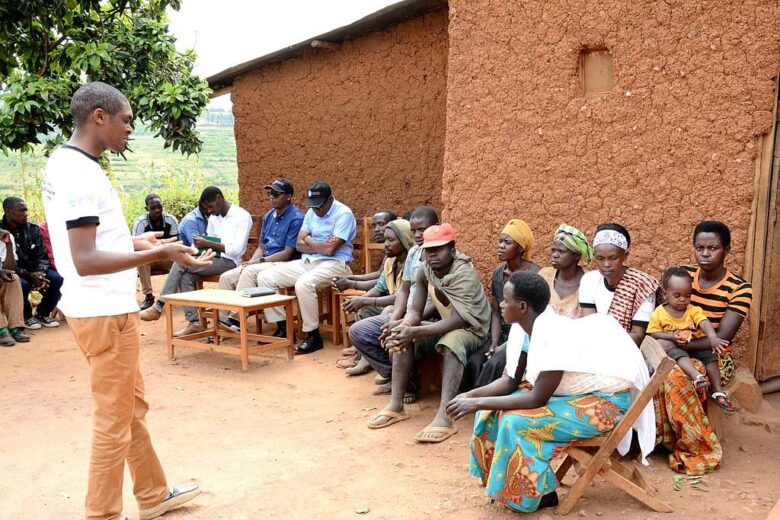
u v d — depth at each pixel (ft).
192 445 15.47
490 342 16.79
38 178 44.09
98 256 10.30
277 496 12.90
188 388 19.65
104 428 11.00
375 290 20.38
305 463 14.34
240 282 24.47
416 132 25.46
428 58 24.77
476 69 18.67
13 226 26.55
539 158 17.83
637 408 11.28
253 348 21.25
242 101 30.99
